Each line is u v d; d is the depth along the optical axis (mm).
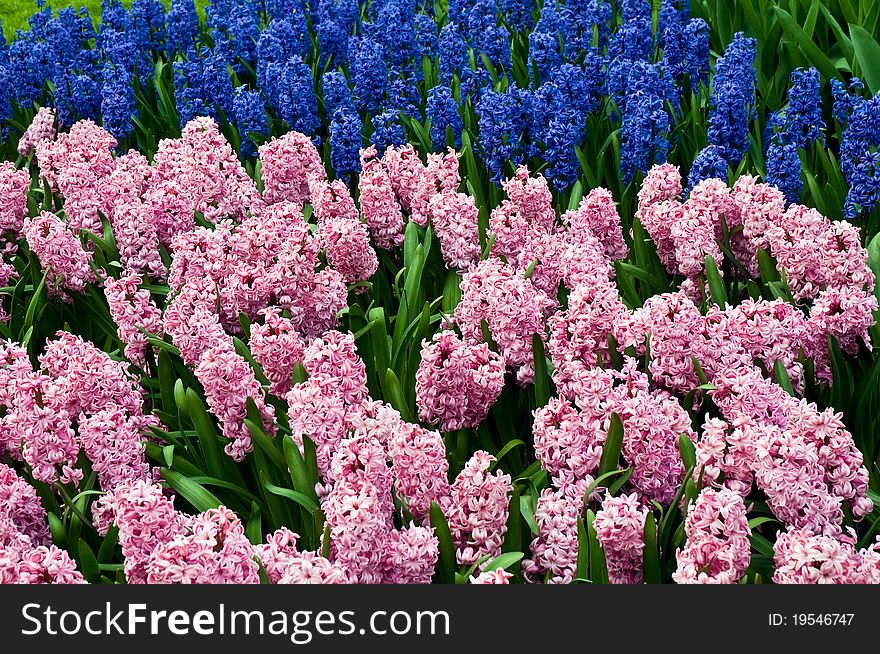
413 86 2834
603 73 2742
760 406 1688
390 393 1829
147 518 1543
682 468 1646
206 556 1479
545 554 1602
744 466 1602
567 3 2910
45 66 3121
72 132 2422
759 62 3088
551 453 1668
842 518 1599
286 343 1822
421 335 1947
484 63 2979
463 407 1774
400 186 2289
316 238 2047
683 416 1681
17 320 2145
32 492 1661
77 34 3377
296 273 1968
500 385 1765
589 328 1802
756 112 2678
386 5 3162
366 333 2021
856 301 1836
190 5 3305
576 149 2510
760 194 2072
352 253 2055
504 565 1556
